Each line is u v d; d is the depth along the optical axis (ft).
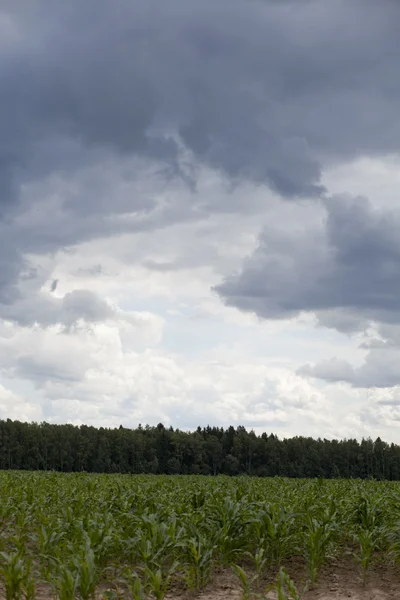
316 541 37.91
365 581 37.83
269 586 32.42
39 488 72.54
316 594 34.86
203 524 41.27
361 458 350.84
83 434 368.89
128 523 44.11
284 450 360.69
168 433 370.32
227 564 39.75
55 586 30.22
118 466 352.69
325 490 69.56
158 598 30.50
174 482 84.84
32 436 352.49
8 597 29.86
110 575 37.47
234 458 357.00
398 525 42.50
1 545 43.16
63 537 40.01
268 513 42.06
